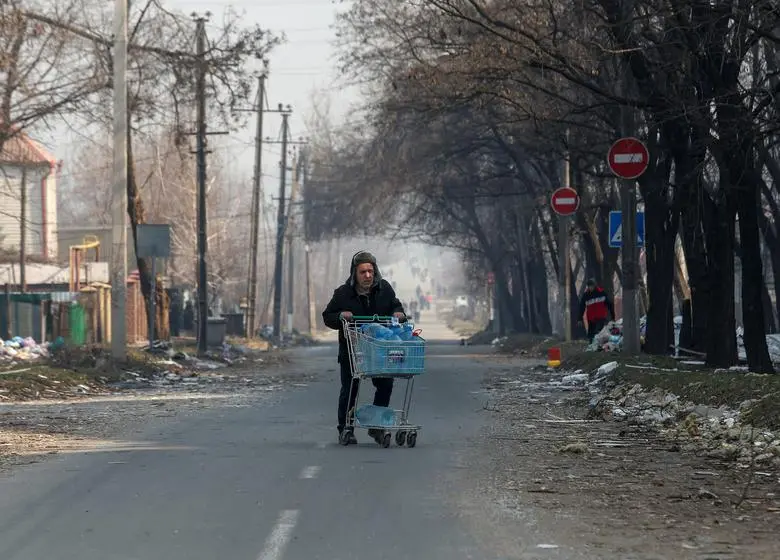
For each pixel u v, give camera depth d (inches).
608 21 1748.3
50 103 2714.1
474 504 788.6
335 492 837.8
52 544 667.4
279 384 2265.0
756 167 1744.6
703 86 1620.3
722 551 642.8
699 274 2134.6
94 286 3927.2
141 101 2893.7
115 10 2352.4
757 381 1316.4
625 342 2177.7
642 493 841.5
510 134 2903.5
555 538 675.4
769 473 943.0
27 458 1045.2
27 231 5295.3
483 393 1892.2
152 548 653.3
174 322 5472.4
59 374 2059.5
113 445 1150.3
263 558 624.7
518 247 5201.8
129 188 3198.8
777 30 1852.9
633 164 2020.2
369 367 1105.4
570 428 1311.5
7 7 2429.9
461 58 2174.0
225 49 2915.8
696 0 1531.7
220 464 992.2
